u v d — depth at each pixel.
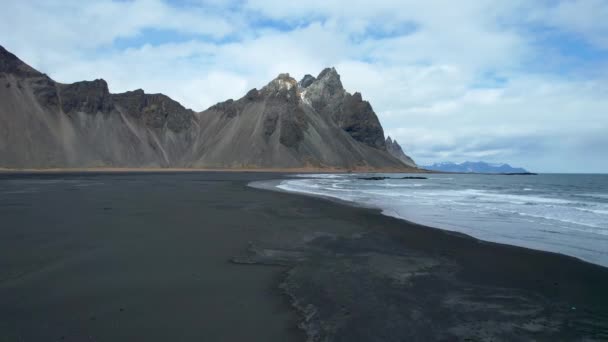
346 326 6.30
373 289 8.27
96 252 11.04
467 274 9.52
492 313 6.99
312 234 14.70
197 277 8.93
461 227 16.86
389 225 16.97
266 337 5.82
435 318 6.72
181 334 5.86
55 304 7.03
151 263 10.05
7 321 6.24
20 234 13.41
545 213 21.86
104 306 6.98
